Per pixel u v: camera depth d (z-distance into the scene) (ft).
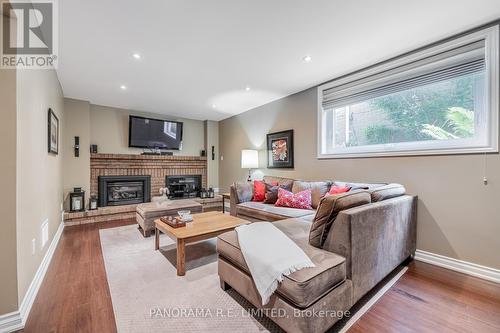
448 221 7.37
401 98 8.79
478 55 6.89
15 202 4.68
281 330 4.48
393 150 8.84
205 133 19.67
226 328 4.55
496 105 6.52
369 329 4.53
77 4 5.67
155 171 16.79
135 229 11.69
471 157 6.97
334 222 5.04
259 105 15.17
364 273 5.24
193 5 5.79
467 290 5.97
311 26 6.73
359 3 5.76
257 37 7.30
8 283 4.56
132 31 6.91
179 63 9.09
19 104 4.94
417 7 5.92
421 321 4.77
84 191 13.51
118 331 4.46
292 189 11.43
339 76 10.46
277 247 4.87
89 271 7.00
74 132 13.48
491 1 5.68
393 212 6.44
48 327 4.56
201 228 7.76
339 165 10.60
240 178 17.20
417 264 7.57
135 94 12.91
